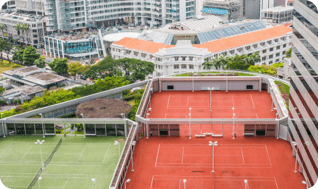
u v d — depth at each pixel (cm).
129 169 19025
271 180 17925
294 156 19525
